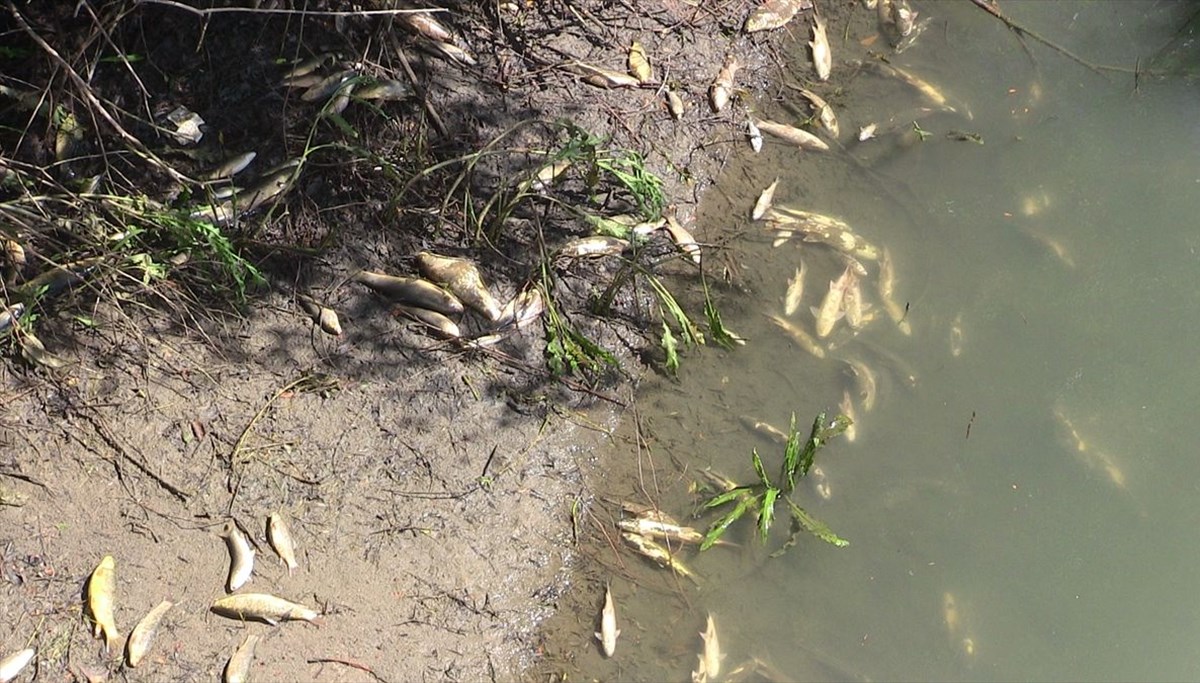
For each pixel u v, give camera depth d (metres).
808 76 6.39
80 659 5.16
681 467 5.66
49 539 5.25
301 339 5.58
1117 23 6.59
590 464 5.63
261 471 5.41
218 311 5.55
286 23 5.77
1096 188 6.24
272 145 5.72
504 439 5.59
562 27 6.15
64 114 5.58
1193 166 6.29
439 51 5.96
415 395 5.58
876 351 5.90
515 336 5.71
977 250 6.10
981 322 5.98
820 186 6.17
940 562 5.61
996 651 5.50
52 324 5.45
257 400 5.48
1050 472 5.76
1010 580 5.60
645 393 5.76
